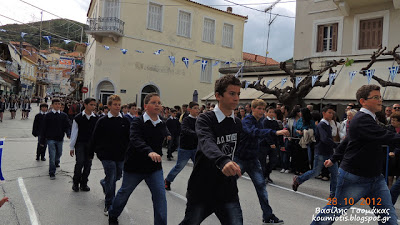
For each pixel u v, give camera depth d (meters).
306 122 8.62
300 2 15.99
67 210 4.99
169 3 23.77
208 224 4.60
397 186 4.71
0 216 4.58
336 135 8.12
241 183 7.52
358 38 14.13
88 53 28.88
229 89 2.64
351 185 3.37
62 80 61.06
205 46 25.64
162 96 23.72
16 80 44.25
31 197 5.59
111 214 4.08
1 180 3.03
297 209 5.56
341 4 13.73
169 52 23.95
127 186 3.90
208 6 25.38
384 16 13.41
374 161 3.30
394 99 10.80
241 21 27.53
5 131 16.39
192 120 6.73
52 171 7.12
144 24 22.91
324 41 15.27
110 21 22.09
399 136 3.06
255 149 4.77
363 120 3.29
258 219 4.88
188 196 2.70
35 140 13.83
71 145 6.06
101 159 4.75
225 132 2.68
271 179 8.23
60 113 7.44
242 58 27.80
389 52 10.79
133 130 3.85
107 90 22.73
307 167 8.98
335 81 13.09
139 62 22.81
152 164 3.83
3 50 32.28
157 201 3.74
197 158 2.66
